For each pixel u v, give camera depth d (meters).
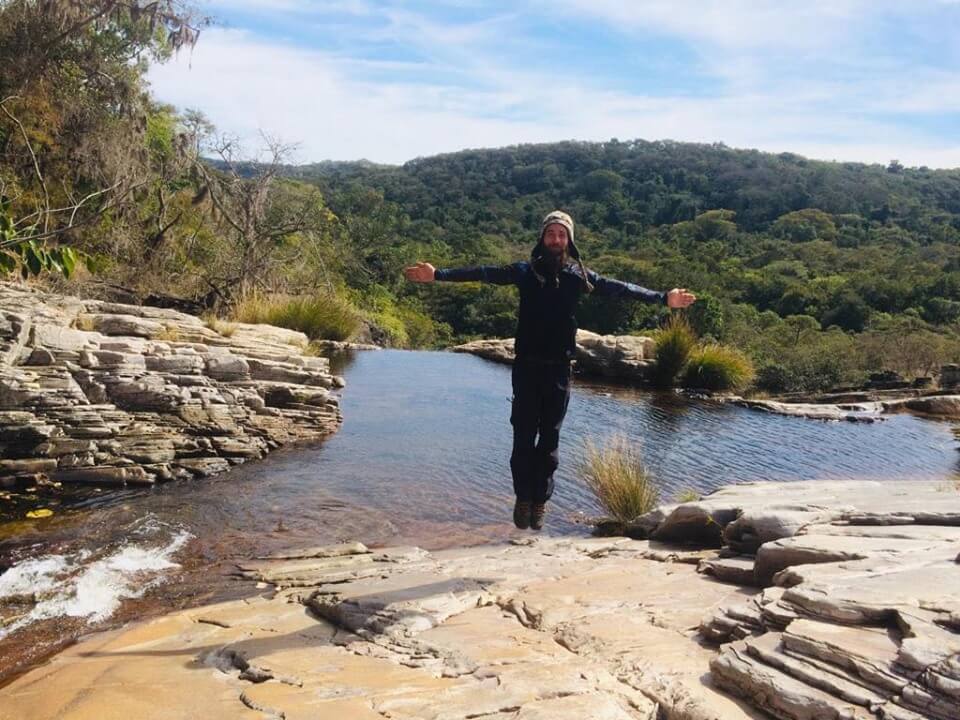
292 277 20.36
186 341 10.23
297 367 10.05
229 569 5.18
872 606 2.88
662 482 8.21
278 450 8.57
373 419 10.31
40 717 2.76
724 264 63.06
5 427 6.91
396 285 45.25
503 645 3.36
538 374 3.92
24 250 5.34
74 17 15.45
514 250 72.81
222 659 3.36
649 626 3.57
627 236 90.00
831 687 2.51
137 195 18.19
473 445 9.17
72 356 7.95
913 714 2.30
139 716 2.70
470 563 4.96
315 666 3.17
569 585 4.32
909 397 16.56
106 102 17.78
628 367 15.94
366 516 6.59
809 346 23.66
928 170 131.62
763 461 9.48
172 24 15.15
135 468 7.17
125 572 5.06
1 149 15.37
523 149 139.75
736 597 3.89
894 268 53.66
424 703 2.70
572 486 7.83
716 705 2.65
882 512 4.54
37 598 4.57
